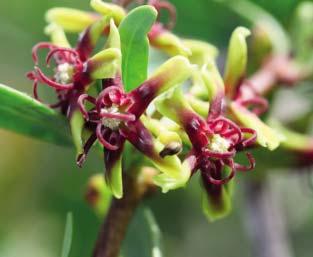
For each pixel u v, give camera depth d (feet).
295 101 0.37
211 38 0.38
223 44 0.38
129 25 0.25
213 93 0.25
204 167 0.25
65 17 0.28
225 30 0.38
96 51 0.30
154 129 0.24
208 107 0.25
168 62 0.24
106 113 0.24
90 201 0.32
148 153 0.24
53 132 0.28
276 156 0.31
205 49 0.28
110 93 0.24
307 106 0.37
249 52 0.35
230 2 0.37
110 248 0.27
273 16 0.37
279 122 0.36
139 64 0.25
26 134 0.28
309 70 0.35
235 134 0.25
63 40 0.27
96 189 0.32
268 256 0.38
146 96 0.24
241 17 0.37
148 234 0.30
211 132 0.25
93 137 0.24
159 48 0.27
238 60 0.27
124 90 0.25
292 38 0.36
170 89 0.24
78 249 0.36
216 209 0.25
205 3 0.38
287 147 0.31
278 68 0.34
